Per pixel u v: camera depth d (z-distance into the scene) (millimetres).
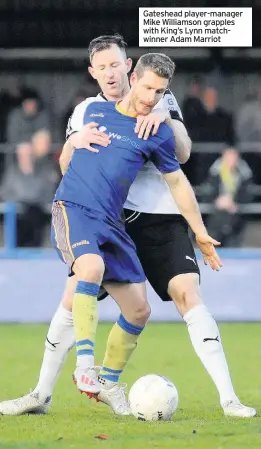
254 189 30219
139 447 10961
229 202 28953
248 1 31969
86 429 12141
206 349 13031
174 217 13570
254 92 33625
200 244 13352
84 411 13969
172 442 11219
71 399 15328
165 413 12844
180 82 34281
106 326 25875
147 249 13484
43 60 34625
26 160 29312
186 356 20812
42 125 31484
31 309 27094
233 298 26922
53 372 13602
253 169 31156
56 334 13477
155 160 13055
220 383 13031
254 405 14531
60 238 12719
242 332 24734
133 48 34281
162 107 13453
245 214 29172
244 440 11289
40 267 27062
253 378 17844
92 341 12312
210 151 30031
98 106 13102
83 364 12195
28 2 34406
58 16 34438
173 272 13312
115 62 13477
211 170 29203
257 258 26875
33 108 31531
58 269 27078
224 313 26906
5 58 34469
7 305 27109
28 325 26375
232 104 34062
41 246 29406
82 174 12734
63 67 34750
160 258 13422
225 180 29078
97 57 13539
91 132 12820
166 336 24078
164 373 18500
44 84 34625
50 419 13102
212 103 30500
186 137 13398
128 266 12984
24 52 34531
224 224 28906
